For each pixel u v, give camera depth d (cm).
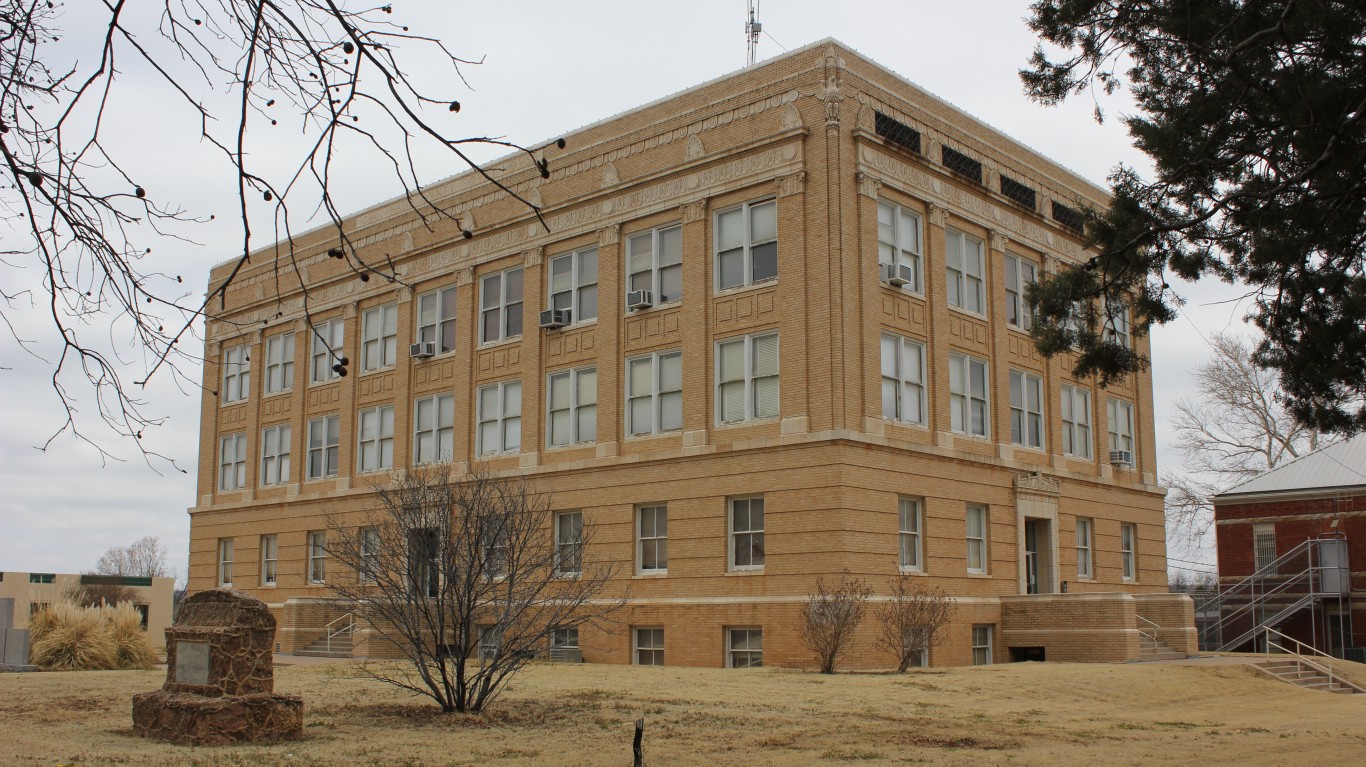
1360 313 1585
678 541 3238
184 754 1356
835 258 3017
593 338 3562
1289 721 2052
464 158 720
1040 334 1820
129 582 5959
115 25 666
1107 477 3981
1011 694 2244
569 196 3681
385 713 1775
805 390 3027
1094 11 1605
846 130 3089
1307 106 1427
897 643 2897
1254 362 1733
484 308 3959
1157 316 1748
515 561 1883
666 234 3434
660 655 3272
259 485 4816
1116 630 3098
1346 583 4688
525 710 1828
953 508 3278
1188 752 1538
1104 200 4169
